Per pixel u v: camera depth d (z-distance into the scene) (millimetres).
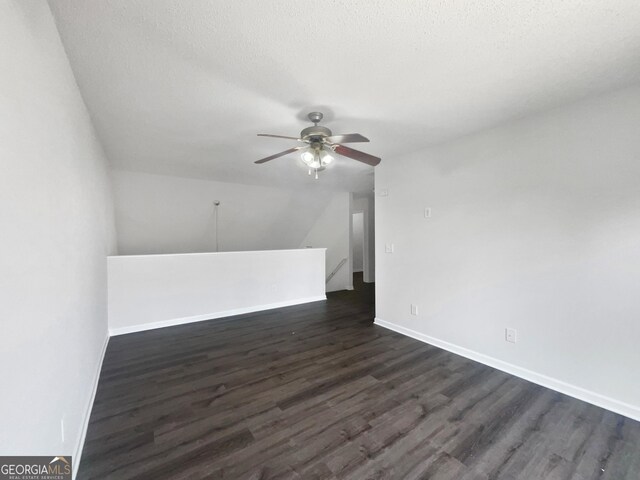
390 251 3605
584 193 2057
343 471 1459
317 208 6379
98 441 1660
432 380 2373
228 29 1342
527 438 1701
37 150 1056
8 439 789
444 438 1698
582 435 1725
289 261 4918
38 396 1011
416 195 3266
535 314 2322
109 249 3574
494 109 2197
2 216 780
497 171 2539
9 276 814
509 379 2387
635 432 1745
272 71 1691
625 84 1843
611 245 1949
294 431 1755
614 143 1925
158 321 3736
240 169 4031
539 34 1376
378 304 3830
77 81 1754
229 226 5680
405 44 1454
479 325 2707
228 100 2037
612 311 1952
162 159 3492
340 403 2049
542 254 2275
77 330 1635
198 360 2762
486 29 1344
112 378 2412
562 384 2180
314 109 2188
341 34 1379
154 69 1661
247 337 3385
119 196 4219
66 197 1450
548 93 1956
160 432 1741
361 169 4129
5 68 811
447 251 2965
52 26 1243
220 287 4211
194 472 1448
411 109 2195
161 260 3750
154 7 1202
